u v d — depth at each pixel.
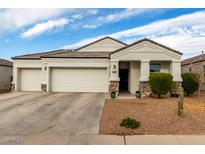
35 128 8.48
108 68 20.59
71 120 9.78
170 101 14.99
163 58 18.52
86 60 20.77
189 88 18.33
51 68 21.39
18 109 12.34
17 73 22.73
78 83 21.19
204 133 7.65
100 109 12.22
